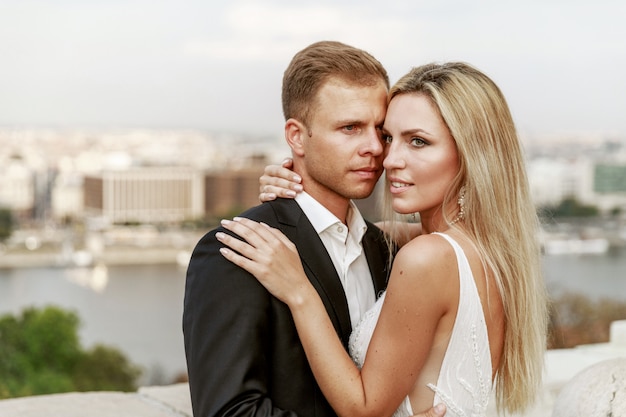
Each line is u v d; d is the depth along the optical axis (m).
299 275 1.75
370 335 1.84
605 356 3.76
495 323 1.85
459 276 1.75
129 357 31.33
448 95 1.76
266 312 1.72
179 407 2.86
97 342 31.86
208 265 1.75
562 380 3.30
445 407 1.78
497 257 1.81
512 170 1.82
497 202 1.80
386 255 2.15
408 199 1.83
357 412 1.72
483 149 1.77
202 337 1.70
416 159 1.80
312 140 1.87
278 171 1.94
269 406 1.65
